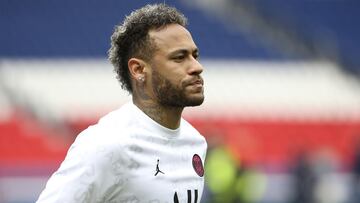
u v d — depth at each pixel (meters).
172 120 13.17
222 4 91.69
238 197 41.44
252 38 89.31
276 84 81.50
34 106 75.81
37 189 70.19
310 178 55.62
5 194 68.75
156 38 12.86
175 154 13.23
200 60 85.81
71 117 75.50
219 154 41.47
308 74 83.81
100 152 12.24
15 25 87.88
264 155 76.00
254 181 49.75
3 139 73.88
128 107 13.25
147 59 12.95
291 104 79.38
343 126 78.75
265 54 87.44
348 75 85.19
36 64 81.81
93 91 77.56
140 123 12.94
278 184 72.06
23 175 72.19
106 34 88.00
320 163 57.81
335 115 79.19
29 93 76.56
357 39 90.56
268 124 77.62
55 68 81.00
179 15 13.18
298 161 56.72
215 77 82.06
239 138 76.50
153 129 13.01
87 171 12.17
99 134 12.51
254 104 78.56
